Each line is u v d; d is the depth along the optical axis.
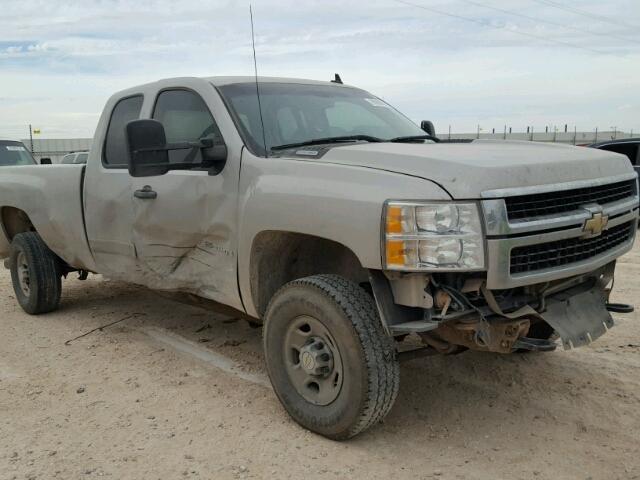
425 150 3.67
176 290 4.76
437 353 3.76
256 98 4.53
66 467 3.40
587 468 3.37
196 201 4.31
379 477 3.28
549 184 3.37
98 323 6.11
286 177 3.77
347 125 4.76
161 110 4.88
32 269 6.24
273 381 3.91
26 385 4.55
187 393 4.38
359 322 3.39
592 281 4.11
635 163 12.56
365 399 3.40
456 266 3.12
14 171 6.51
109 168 5.19
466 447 3.62
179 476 3.30
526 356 5.02
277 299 3.79
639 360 4.88
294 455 3.50
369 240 3.26
